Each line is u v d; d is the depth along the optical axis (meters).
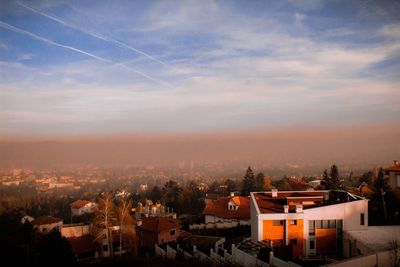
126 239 51.53
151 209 77.06
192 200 96.56
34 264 31.53
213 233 47.94
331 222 33.12
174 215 70.69
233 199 58.41
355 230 32.50
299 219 33.03
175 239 47.69
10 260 31.66
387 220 37.34
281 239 33.22
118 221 53.91
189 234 49.28
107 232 47.59
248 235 43.78
